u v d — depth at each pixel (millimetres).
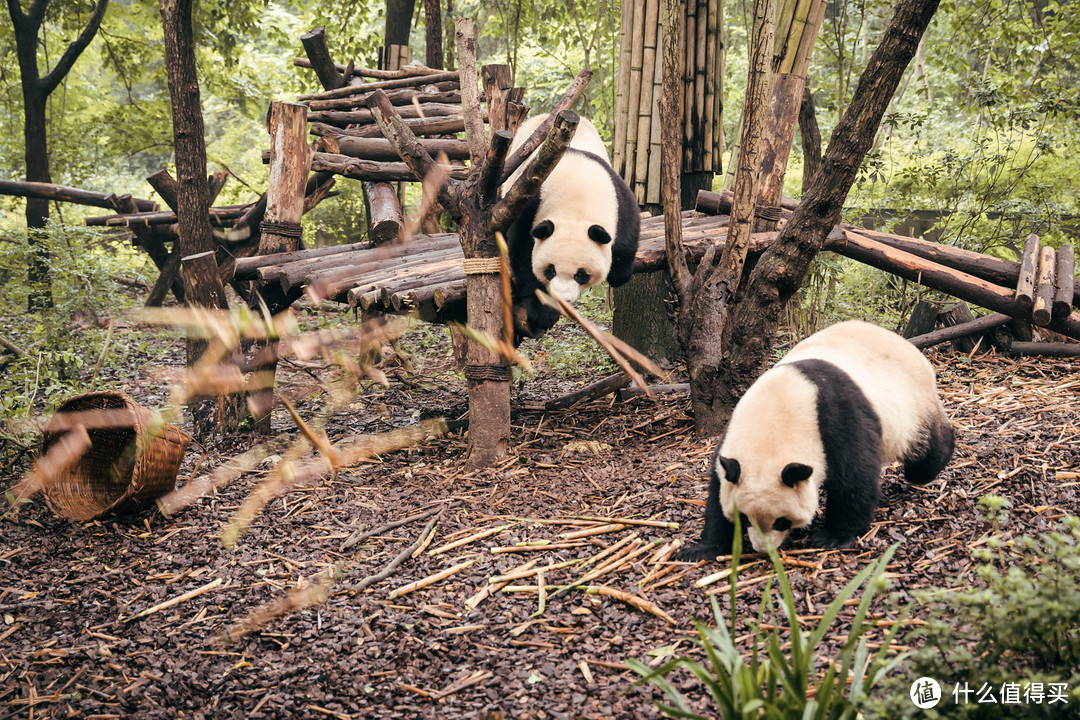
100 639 3578
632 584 3557
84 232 9398
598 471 5020
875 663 2246
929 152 12414
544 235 5418
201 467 5609
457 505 4711
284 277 5996
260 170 17250
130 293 11703
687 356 5578
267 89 14523
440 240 7289
